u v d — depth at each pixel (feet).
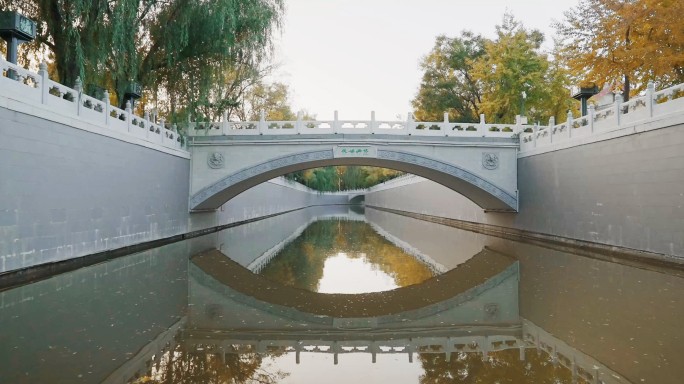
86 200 43.98
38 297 29.27
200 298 30.48
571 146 59.52
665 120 42.88
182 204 68.74
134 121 57.11
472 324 24.45
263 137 70.64
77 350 19.42
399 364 18.48
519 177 74.64
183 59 62.69
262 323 24.58
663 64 58.95
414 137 72.02
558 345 20.59
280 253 55.31
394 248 60.64
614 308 26.89
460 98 120.37
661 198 43.68
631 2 61.93
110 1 48.55
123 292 31.42
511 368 17.78
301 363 18.54
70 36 46.91
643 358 18.53
